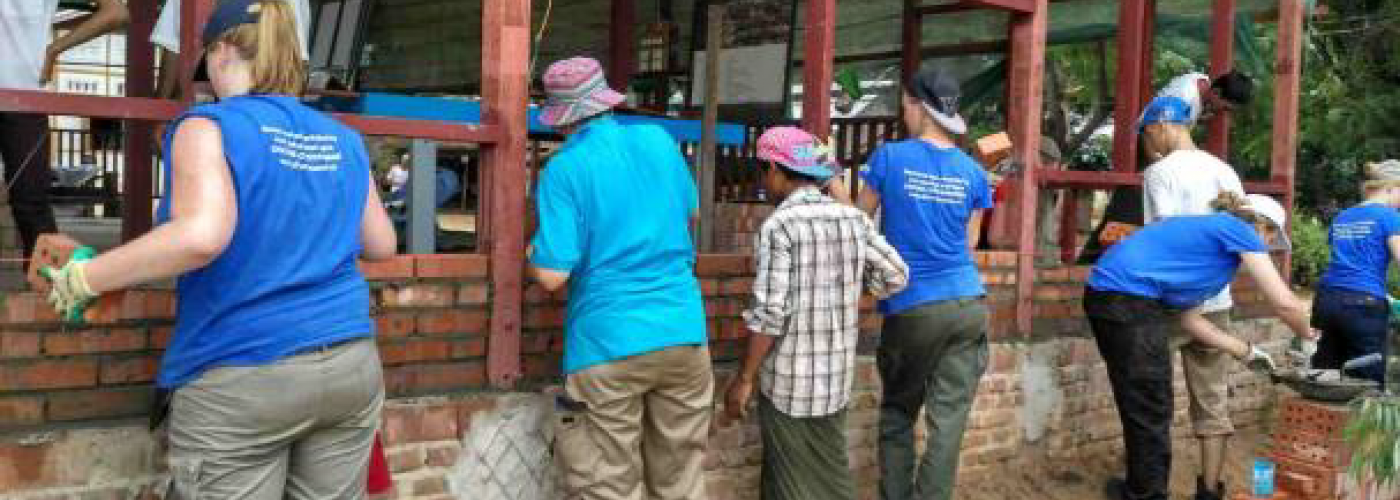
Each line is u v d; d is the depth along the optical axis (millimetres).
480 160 3934
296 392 2539
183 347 2561
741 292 4637
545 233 3516
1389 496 4938
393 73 9859
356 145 2783
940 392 4496
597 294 3588
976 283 4500
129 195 4430
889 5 8094
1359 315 6512
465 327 3896
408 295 3750
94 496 3193
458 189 8148
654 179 3652
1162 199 5152
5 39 3762
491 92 3863
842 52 8430
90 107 3176
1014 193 5531
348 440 2729
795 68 8164
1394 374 6484
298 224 2568
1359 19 15555
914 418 4613
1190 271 4836
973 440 5426
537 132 5223
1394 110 15250
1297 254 17000
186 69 3332
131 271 2359
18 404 3131
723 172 7582
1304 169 17938
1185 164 5121
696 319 3746
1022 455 5676
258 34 2615
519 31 3836
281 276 2533
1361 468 4422
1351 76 15742
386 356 3727
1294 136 7023
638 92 8242
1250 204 4883
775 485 4324
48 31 3879
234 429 2531
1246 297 6871
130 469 3248
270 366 2516
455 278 3854
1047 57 9227
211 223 2359
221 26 2621
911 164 4352
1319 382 4863
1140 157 6410
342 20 7910
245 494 2580
